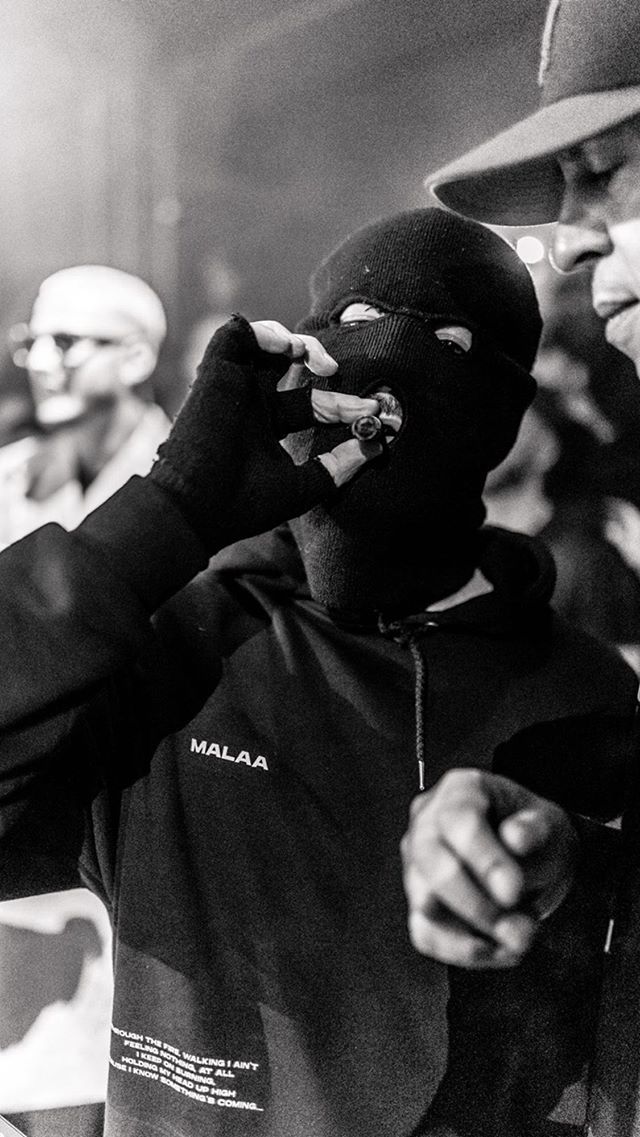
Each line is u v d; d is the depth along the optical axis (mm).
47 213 1734
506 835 519
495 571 962
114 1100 821
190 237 1696
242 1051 796
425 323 881
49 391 1698
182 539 763
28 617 738
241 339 806
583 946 848
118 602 739
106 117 1700
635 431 1359
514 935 497
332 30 1550
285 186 1639
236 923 814
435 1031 800
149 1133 812
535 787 879
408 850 528
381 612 927
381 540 895
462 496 922
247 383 798
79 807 837
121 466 1708
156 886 817
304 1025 796
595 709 910
